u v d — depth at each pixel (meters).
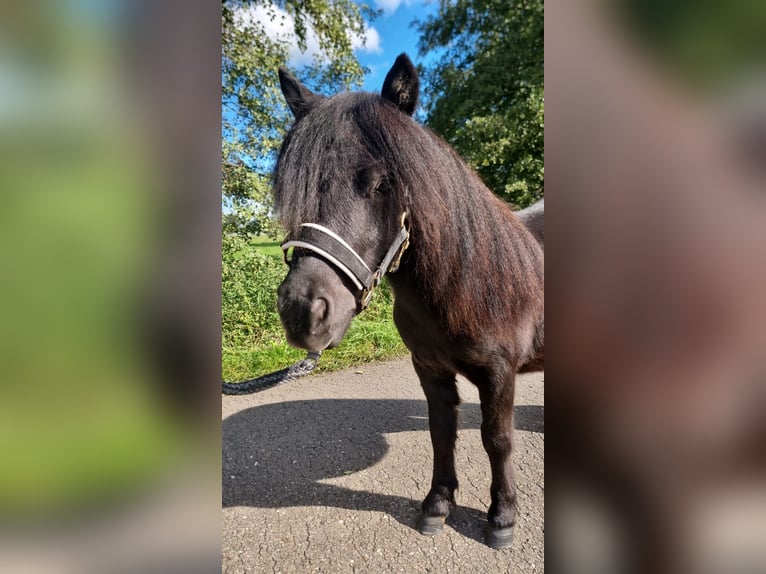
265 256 4.85
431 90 8.98
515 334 1.56
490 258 1.48
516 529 1.79
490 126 6.59
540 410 2.99
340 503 2.01
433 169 1.34
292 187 1.17
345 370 3.99
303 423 2.90
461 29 8.71
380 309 5.38
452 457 1.82
